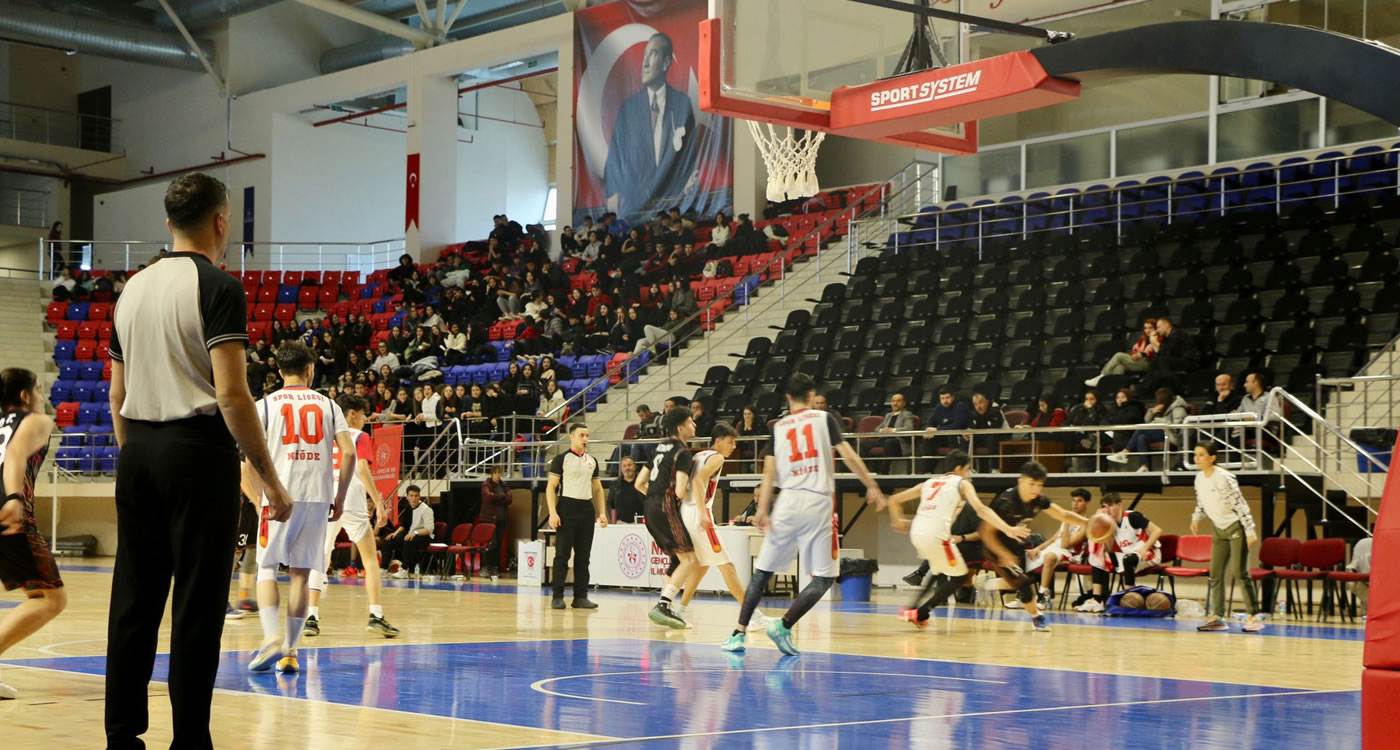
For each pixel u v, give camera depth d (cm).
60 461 2469
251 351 2534
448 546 1822
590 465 1223
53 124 3356
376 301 2762
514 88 3403
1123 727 511
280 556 670
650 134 2528
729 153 2427
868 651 842
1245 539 1072
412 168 2855
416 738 461
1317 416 1273
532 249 2628
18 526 564
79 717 505
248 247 3059
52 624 966
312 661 735
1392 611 339
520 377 2123
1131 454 1390
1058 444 1496
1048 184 2078
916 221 2155
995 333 1800
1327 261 1617
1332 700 606
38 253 3303
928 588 1066
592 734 474
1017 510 1071
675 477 991
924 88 941
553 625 1020
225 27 3092
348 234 3159
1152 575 1393
